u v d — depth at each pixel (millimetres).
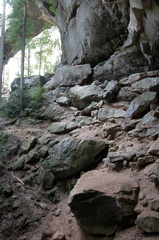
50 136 6863
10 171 6031
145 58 7262
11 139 7121
